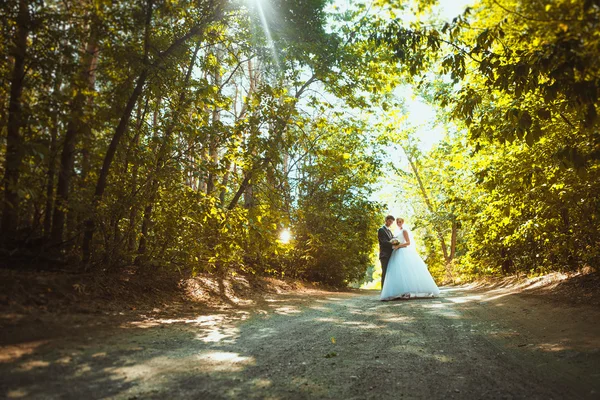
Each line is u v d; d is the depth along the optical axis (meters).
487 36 5.76
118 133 7.69
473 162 12.61
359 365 4.27
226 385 3.53
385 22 7.78
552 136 8.09
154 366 3.92
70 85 6.93
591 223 8.88
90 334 4.91
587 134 6.41
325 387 3.58
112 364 3.88
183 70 10.51
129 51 7.53
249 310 8.37
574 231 9.61
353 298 12.59
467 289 15.73
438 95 7.75
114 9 7.05
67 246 7.41
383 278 12.06
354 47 14.19
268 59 12.77
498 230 12.85
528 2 4.55
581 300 7.77
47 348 4.15
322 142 17.17
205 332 5.78
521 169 8.45
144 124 9.07
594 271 9.72
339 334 5.91
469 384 3.66
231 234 9.54
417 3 7.07
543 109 5.96
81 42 7.19
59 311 5.64
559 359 4.35
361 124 18.69
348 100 14.64
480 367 4.17
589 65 4.46
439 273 30.45
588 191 7.83
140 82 7.88
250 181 11.12
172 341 5.04
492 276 17.94
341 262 19.64
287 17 12.87
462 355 4.65
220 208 9.36
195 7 8.93
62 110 6.71
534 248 13.16
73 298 6.28
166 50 8.75
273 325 6.63
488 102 8.83
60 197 6.93
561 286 9.61
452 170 17.36
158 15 8.06
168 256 9.32
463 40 6.62
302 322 6.99
